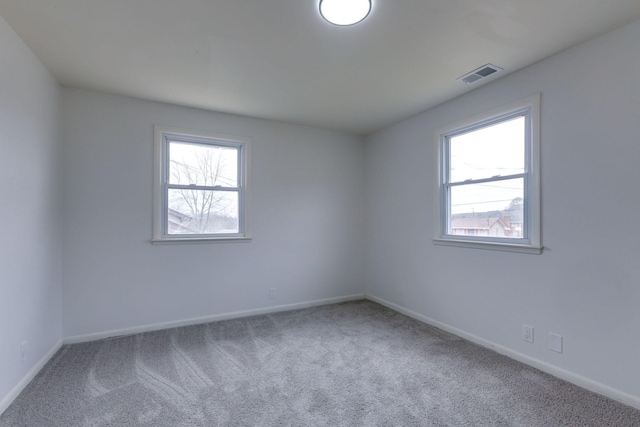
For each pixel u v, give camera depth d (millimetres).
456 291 3043
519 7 1739
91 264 2887
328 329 3188
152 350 2668
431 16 1818
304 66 2424
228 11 1775
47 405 1890
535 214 2365
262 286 3711
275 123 3809
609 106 1972
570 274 2164
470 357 2545
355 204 4375
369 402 1938
